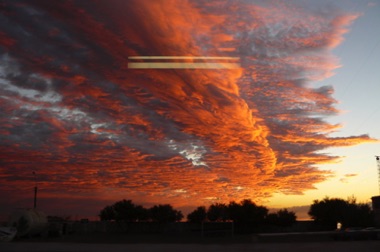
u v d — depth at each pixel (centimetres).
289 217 5566
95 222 5341
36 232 3947
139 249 1772
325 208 5525
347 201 5606
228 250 1738
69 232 5072
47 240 3378
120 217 5603
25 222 3762
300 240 2486
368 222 5344
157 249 1775
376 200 5528
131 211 5622
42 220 3972
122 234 4884
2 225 3972
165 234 4859
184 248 1825
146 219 5672
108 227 5378
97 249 1789
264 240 2523
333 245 1900
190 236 4344
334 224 5503
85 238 3862
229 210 5662
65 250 1758
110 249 1794
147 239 3644
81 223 5266
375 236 2558
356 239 2545
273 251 1717
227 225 4375
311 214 5628
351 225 5359
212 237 4128
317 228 5616
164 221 5631
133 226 5556
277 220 5572
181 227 5650
